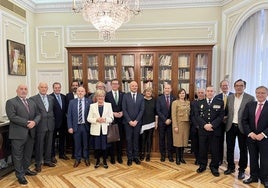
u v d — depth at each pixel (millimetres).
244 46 3836
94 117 3520
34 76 4773
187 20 4418
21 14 4262
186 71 4234
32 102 3240
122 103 3756
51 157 3766
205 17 4371
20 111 3018
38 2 4594
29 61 4551
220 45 4344
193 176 3283
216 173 3287
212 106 3279
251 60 3693
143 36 4535
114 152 3963
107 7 2801
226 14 4164
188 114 3715
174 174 3357
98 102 3543
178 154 3789
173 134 3750
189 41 4438
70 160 3957
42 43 4758
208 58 4086
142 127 3846
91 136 3611
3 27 3734
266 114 2830
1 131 3160
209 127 3236
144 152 4027
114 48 4254
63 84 4750
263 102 2898
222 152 3590
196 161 3775
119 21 2965
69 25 4652
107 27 2896
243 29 3848
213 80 4422
